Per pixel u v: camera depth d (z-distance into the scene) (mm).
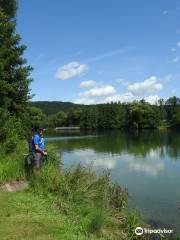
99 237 8203
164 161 28703
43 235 7598
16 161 13281
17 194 10672
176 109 119188
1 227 7977
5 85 18375
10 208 9273
